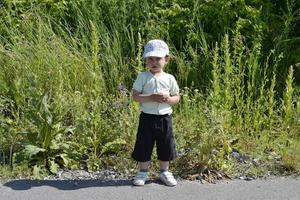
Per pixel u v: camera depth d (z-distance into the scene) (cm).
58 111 414
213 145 392
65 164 390
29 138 395
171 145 367
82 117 421
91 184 368
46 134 391
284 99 471
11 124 425
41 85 468
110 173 388
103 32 534
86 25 543
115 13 551
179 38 546
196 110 453
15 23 540
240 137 437
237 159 407
